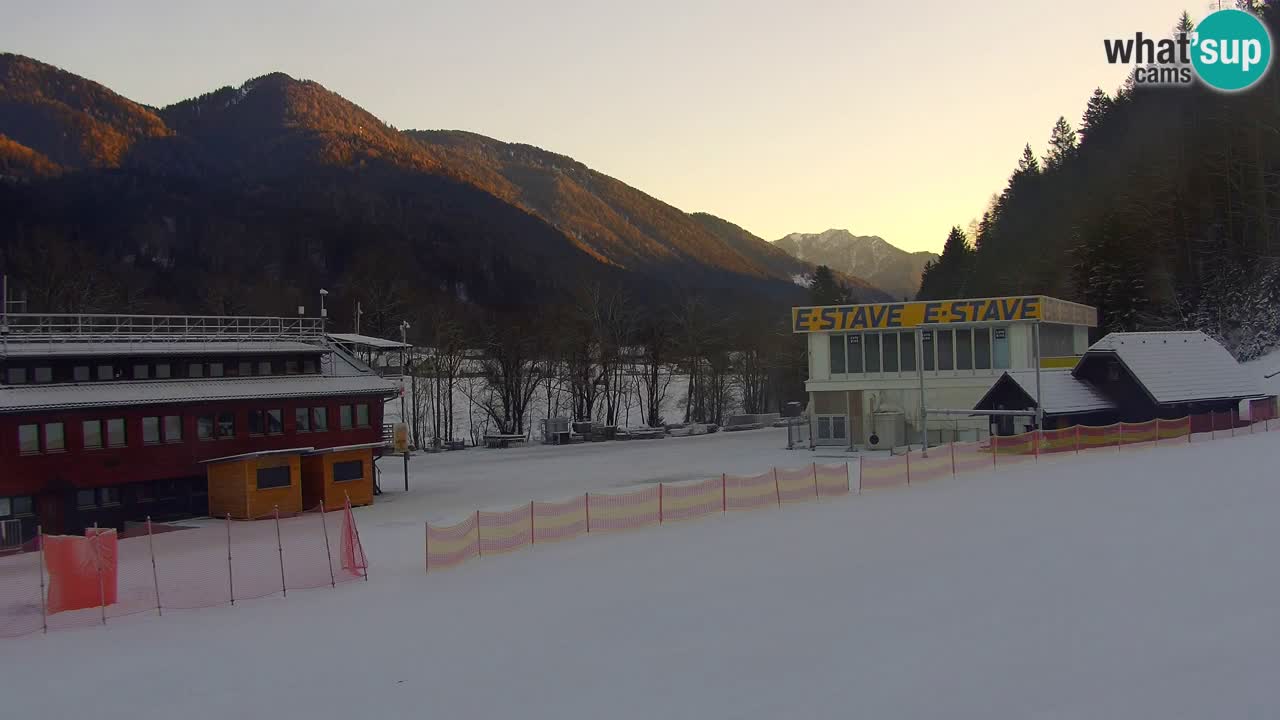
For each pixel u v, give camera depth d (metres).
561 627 20.14
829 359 66.69
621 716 14.66
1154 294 96.62
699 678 16.30
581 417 99.69
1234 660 15.74
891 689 15.23
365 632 20.41
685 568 25.70
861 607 20.50
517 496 46.19
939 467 44.34
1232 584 20.70
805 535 29.95
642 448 75.12
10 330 48.03
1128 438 52.81
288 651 19.12
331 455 45.09
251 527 39.19
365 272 141.38
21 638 20.92
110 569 23.95
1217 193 103.50
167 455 44.19
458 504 44.47
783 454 63.78
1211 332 91.19
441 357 97.94
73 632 21.38
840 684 15.59
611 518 33.66
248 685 17.02
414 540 33.19
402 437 51.62
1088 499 34.31
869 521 32.09
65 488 40.69
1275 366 77.88
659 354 104.31
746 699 15.13
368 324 103.75
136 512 43.38
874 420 63.34
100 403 41.78
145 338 48.84
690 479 50.50
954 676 15.70
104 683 17.45
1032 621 18.69
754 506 36.75
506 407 95.75
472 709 15.30
